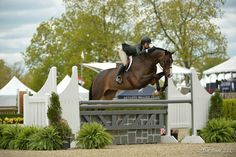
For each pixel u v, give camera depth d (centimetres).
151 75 1641
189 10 4162
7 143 1406
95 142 1352
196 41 4141
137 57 1659
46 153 1223
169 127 1644
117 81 1683
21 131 1405
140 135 1582
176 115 1658
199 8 4159
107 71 1753
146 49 1630
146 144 1551
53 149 1353
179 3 4141
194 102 1634
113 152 1212
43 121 1453
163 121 1620
